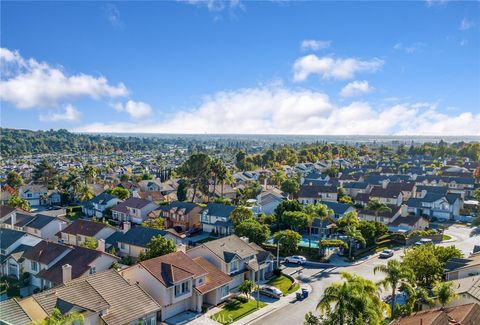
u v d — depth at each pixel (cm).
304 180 16288
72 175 14850
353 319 3634
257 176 18662
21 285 6312
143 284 5081
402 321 4109
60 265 6112
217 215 9881
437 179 16038
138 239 7625
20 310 3925
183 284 5169
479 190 13050
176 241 7800
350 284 3828
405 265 5109
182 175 13638
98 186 14975
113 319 4156
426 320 3784
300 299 5675
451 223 11412
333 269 7100
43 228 8644
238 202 12888
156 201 13612
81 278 4744
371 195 13262
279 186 15638
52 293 4178
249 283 5512
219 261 6016
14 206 11062
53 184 16088
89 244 7375
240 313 5191
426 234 9269
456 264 5628
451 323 3788
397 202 12850
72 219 11769
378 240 8875
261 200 11062
